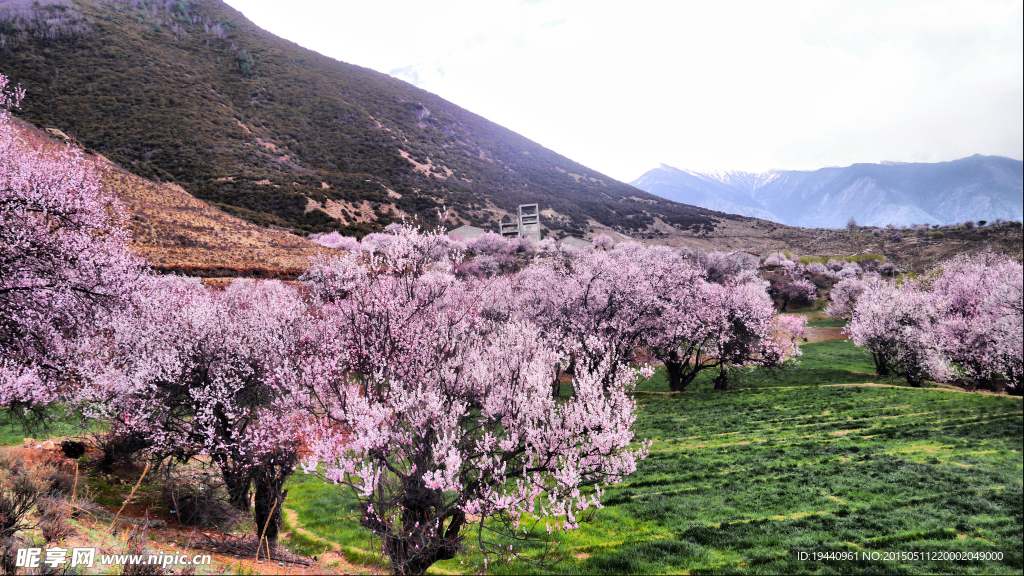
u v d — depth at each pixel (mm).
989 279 42625
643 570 13891
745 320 41594
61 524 8109
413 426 11609
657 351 42125
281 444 13133
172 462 14836
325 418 13461
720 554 14891
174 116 124125
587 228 175750
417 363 14328
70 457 17109
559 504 12023
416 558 11445
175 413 14891
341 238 84625
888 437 25234
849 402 33250
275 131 156375
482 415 13977
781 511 17906
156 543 10031
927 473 20391
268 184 111312
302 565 11461
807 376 45094
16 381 12305
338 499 20219
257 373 15227
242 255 58938
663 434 28594
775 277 103625
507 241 117188
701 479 21422
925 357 37625
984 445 23172
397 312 14844
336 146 168000
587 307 37562
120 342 15211
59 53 128875
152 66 147375
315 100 195125
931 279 62344
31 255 13711
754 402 35344
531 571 13945
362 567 12867
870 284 70812
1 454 13203
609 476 12766
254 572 9469
